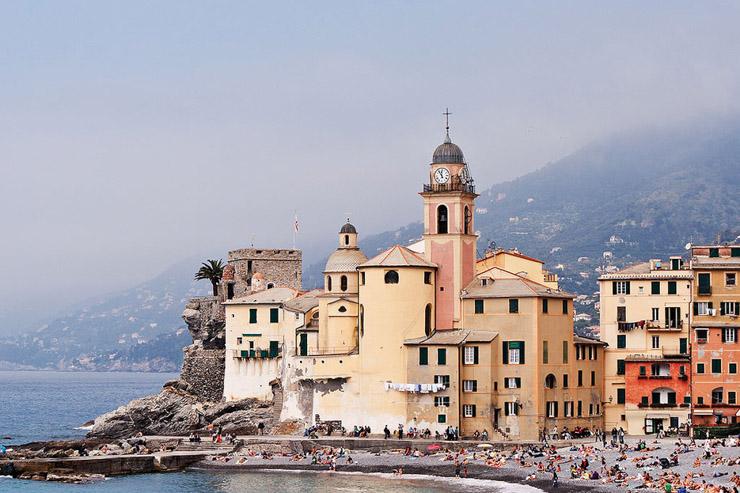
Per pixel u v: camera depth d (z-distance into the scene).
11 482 183.00
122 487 177.12
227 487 174.25
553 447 187.88
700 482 152.88
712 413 199.88
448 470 180.88
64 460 190.00
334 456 194.25
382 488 169.25
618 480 161.00
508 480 171.12
